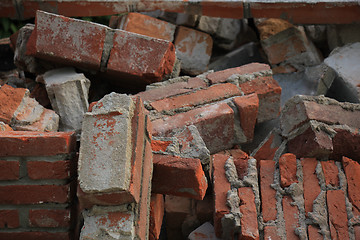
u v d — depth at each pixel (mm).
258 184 4410
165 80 5891
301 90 7008
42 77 5945
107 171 3322
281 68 7520
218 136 5262
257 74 5812
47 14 5719
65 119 5543
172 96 5496
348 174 4410
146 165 3760
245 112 5223
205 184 4160
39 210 3783
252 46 8086
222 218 4074
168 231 4680
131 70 5703
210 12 7148
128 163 3391
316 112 4699
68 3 7168
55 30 5707
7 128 4414
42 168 3709
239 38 8242
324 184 4344
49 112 5262
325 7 6863
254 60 7938
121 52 5719
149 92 5547
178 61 6059
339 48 6707
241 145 5691
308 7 6898
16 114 4965
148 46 5719
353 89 6125
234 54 8055
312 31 7770
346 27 7285
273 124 5938
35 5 7266
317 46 8039
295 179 4398
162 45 5723
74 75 5645
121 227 3334
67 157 3744
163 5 7195
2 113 4910
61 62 5852
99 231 3342
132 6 7203
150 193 3930
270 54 7555
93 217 3396
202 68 7676
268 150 5098
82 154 3410
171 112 5301
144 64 5711
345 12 6863
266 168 4512
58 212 3789
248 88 5695
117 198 3338
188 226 4574
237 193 4246
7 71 7262
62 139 3676
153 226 4082
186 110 5344
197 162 4035
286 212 4180
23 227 3816
